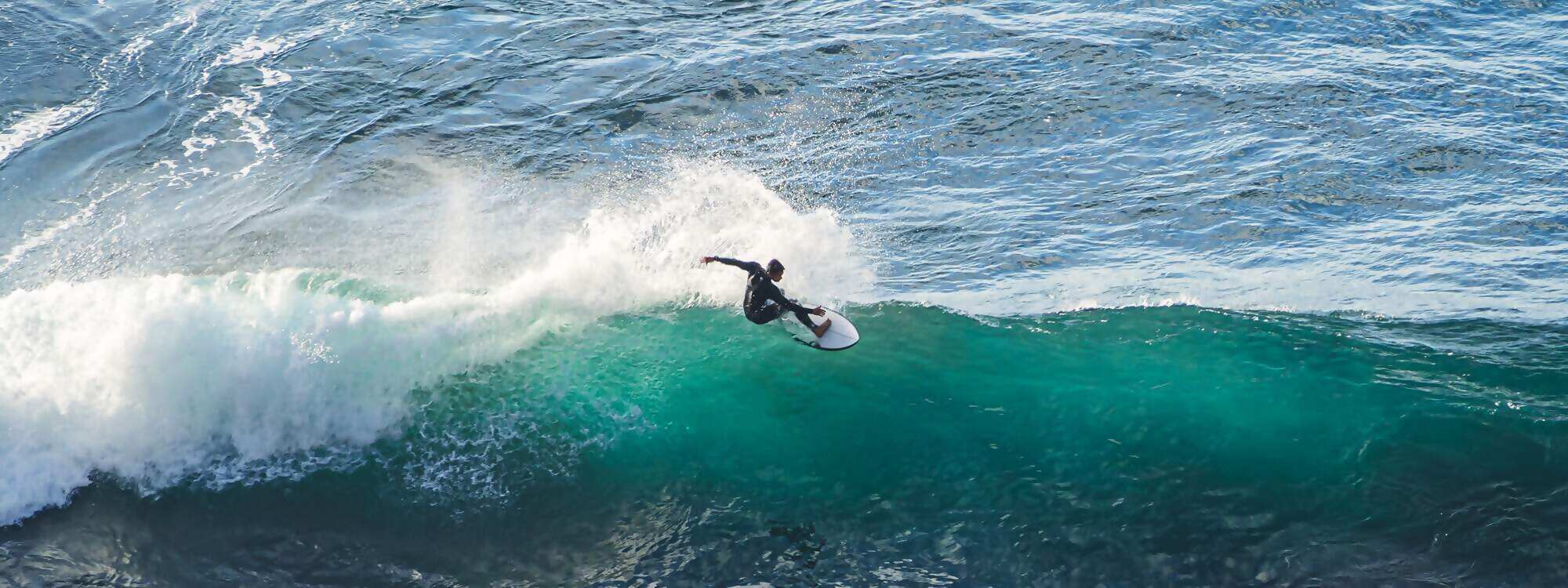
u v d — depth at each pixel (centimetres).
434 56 9444
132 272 6631
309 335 5041
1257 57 8831
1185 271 6153
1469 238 6369
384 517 4462
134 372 4738
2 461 4531
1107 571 4053
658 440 4859
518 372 5253
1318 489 4328
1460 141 7450
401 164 7825
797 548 4262
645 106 8488
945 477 4572
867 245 6619
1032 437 4766
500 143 8069
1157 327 5509
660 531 4388
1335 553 4038
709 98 8575
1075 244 6569
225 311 5006
